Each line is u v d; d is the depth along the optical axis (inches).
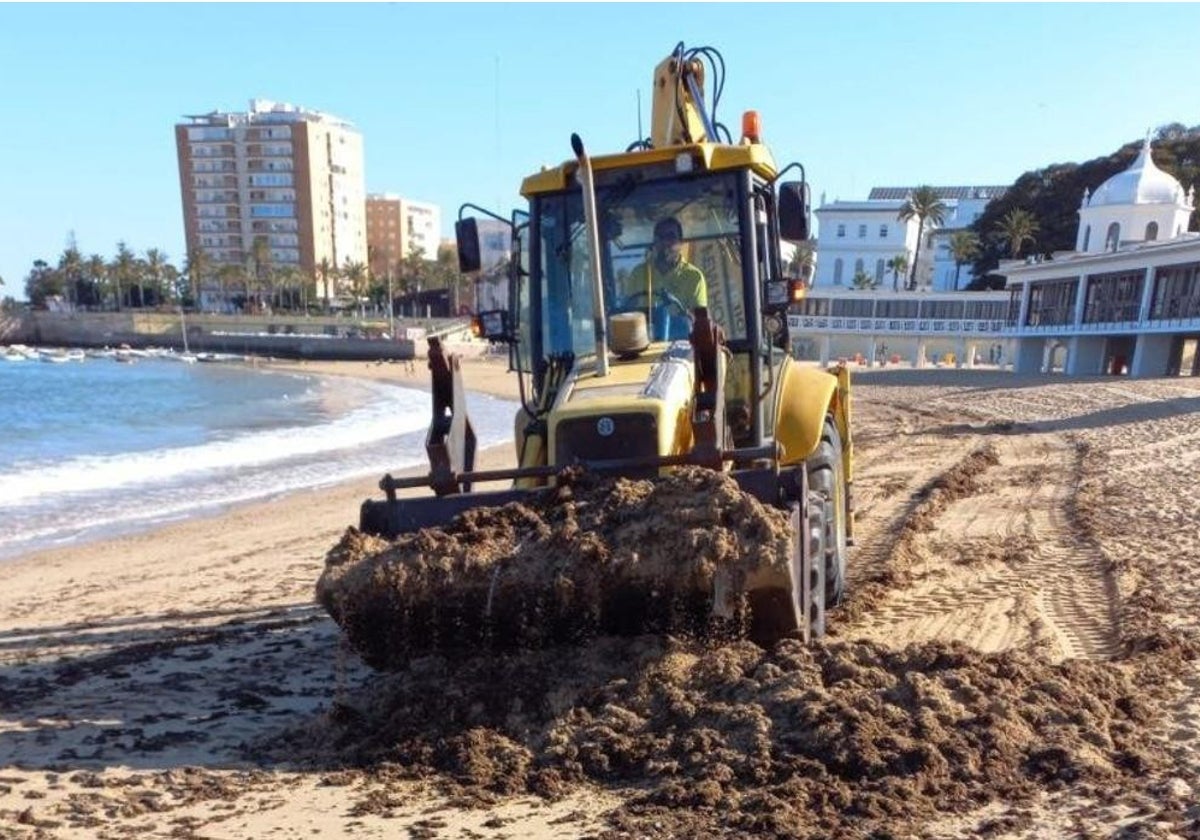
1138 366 1353.3
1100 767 153.5
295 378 2516.0
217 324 4101.9
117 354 3686.0
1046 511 388.8
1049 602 257.8
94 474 757.9
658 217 235.9
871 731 158.9
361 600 186.9
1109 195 1859.0
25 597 370.3
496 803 154.7
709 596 177.6
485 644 190.2
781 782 151.9
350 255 5265.8
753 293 230.7
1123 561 287.3
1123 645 217.5
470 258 247.3
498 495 204.1
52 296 4906.5
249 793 163.9
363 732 183.6
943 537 349.7
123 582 390.9
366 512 210.1
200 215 4940.9
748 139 245.1
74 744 191.5
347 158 5191.9
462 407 226.5
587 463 199.0
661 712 172.6
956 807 144.1
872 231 3134.8
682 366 212.2
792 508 187.0
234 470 782.5
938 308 2297.0
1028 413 887.7
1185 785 149.1
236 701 216.5
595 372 216.7
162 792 165.6
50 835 150.7
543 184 240.1
